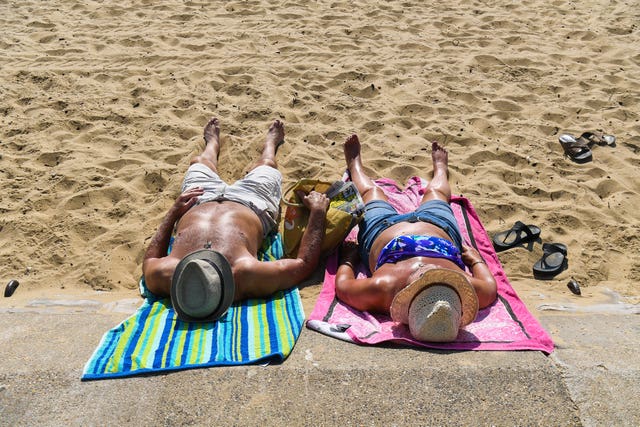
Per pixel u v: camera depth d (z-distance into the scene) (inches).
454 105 275.4
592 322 160.6
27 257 191.5
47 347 148.1
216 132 243.0
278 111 267.3
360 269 185.5
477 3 385.7
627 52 323.3
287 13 363.9
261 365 141.3
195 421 127.1
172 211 186.1
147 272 170.4
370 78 295.6
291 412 128.9
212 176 206.7
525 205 214.7
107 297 175.8
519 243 197.8
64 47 324.8
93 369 139.3
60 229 202.5
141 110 268.7
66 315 162.7
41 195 216.4
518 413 129.0
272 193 204.5
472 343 150.0
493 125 260.8
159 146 245.4
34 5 380.2
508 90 288.5
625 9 374.3
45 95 279.3
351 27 347.3
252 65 304.8
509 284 176.4
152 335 153.2
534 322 158.7
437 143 231.5
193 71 298.8
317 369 139.8
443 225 178.4
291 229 189.3
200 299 156.4
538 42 335.0
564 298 175.5
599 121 265.1
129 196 217.8
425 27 350.6
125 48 324.2
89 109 268.4
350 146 223.9
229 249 171.5
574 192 222.2
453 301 148.5
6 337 152.0
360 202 190.9
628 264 190.2
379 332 154.9
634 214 213.2
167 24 350.9
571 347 148.8
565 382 136.6
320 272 186.5
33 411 129.7
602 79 296.8
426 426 126.0
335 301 170.6
